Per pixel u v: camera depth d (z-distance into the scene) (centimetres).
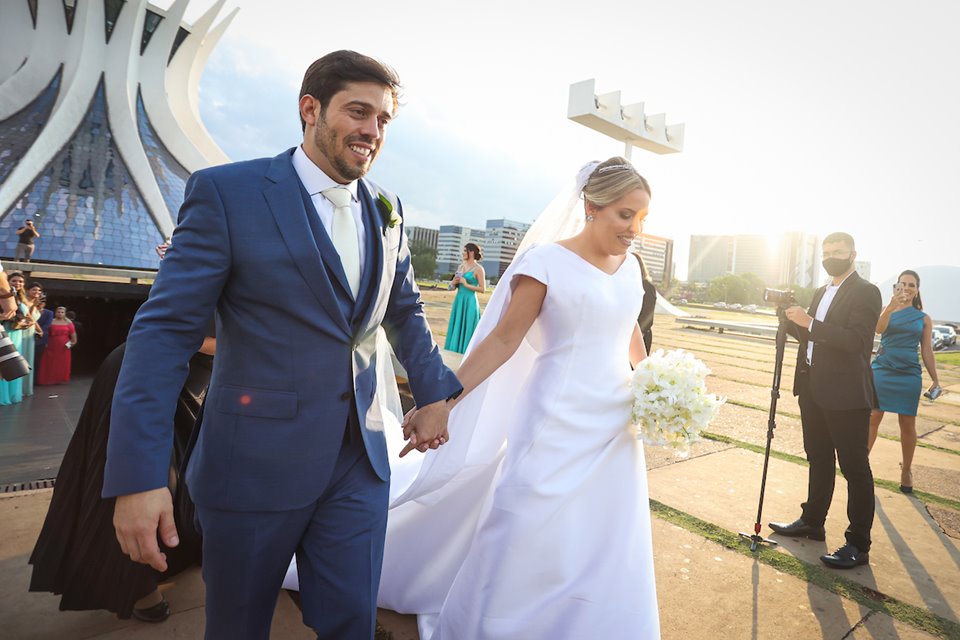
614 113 3272
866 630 243
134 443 116
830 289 332
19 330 671
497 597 184
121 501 116
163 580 239
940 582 293
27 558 253
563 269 197
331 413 141
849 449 307
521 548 184
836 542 334
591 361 198
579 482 188
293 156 148
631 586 186
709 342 2050
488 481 233
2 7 2028
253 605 140
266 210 134
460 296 828
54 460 443
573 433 192
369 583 142
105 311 1184
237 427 134
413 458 254
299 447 136
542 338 208
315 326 136
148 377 120
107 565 200
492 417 231
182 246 129
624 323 204
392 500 213
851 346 297
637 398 197
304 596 141
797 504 391
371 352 157
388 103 142
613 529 192
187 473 144
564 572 184
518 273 202
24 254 1206
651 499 383
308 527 145
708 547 315
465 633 189
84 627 209
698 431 197
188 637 206
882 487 459
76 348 1127
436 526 233
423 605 232
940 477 491
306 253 134
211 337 210
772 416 316
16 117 1925
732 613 250
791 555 312
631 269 215
